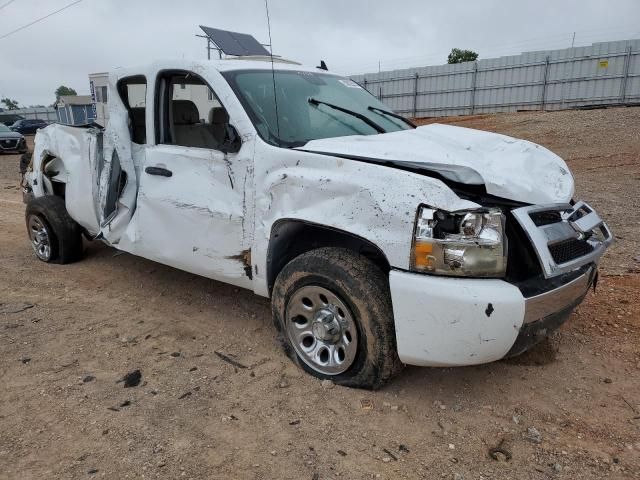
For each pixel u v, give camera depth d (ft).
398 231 9.13
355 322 10.00
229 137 11.85
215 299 15.34
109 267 18.31
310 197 10.27
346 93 14.67
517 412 9.86
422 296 8.91
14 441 9.11
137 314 14.46
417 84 100.07
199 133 14.16
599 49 81.46
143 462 8.57
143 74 13.83
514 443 9.03
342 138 11.57
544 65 86.43
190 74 12.92
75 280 17.15
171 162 13.20
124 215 14.58
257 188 11.31
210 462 8.59
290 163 10.73
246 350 12.30
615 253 18.22
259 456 8.73
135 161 14.46
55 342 12.77
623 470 8.36
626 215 23.48
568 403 10.11
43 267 18.52
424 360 9.28
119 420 9.65
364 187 9.51
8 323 13.87
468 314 8.70
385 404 10.06
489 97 92.94
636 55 78.84
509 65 89.66
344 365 10.36
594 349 12.00
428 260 8.94
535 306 9.02
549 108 87.76
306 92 13.44
